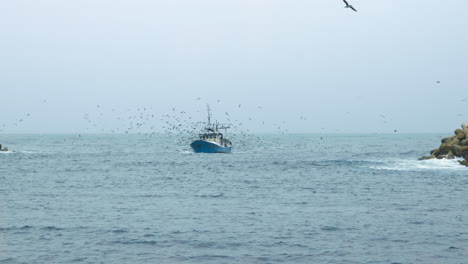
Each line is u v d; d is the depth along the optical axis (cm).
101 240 2564
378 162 8812
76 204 3828
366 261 2183
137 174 6731
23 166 8062
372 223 3014
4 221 3061
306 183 5478
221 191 4762
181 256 2267
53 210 3519
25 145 19050
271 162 9094
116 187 5125
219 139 11181
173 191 4769
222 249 2388
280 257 2248
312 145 19450
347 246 2439
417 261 2178
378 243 2497
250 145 19225
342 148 16038
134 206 3734
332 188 4972
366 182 5531
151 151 14112
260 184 5406
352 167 7762
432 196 4319
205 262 2172
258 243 2505
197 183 5547
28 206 3709
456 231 2773
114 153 12812
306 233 2727
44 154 12069
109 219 3153
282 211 3494
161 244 2486
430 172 6656
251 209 3591
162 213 3403
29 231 2773
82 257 2248
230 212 3447
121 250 2369
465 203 3891
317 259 2216
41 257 2244
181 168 7800
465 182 5438
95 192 4672
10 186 5159
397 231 2777
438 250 2359
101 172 7025
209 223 3022
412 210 3534
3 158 10206
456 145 7988
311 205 3794
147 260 2203
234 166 8169
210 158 10406
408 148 15788
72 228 2861
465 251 2339
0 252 2323
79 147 17188
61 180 5838
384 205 3788
